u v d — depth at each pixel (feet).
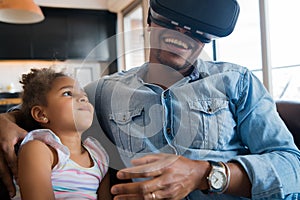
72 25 14.06
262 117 2.68
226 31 2.29
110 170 2.48
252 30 7.48
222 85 2.68
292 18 6.58
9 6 7.22
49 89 2.51
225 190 2.21
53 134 2.41
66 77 2.49
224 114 2.64
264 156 2.41
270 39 6.91
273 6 6.91
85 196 2.41
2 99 11.99
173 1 2.19
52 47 13.78
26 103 2.65
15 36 13.25
